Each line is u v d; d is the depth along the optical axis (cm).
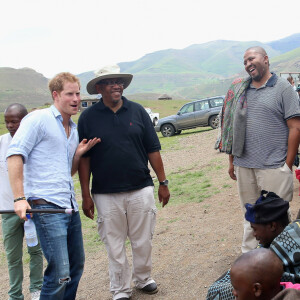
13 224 463
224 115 457
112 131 413
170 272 509
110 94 409
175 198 899
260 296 231
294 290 224
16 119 448
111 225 426
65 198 372
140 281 455
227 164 1177
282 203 312
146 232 435
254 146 433
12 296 480
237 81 451
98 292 505
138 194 425
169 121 2384
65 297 404
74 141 395
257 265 229
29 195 363
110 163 414
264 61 421
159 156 449
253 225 320
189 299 437
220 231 621
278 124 424
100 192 424
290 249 274
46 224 357
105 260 620
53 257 359
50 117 371
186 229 668
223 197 822
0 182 457
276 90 420
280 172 423
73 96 378
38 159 365
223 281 313
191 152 1560
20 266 481
